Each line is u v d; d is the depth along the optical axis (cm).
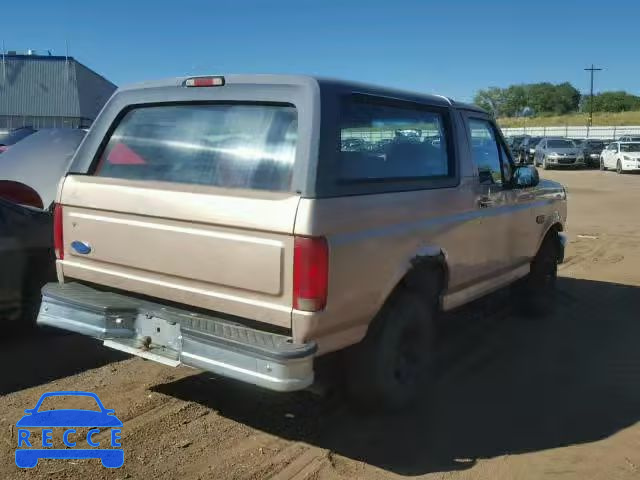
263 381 333
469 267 495
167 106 420
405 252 407
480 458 390
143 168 420
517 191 573
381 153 405
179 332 369
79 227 431
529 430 429
